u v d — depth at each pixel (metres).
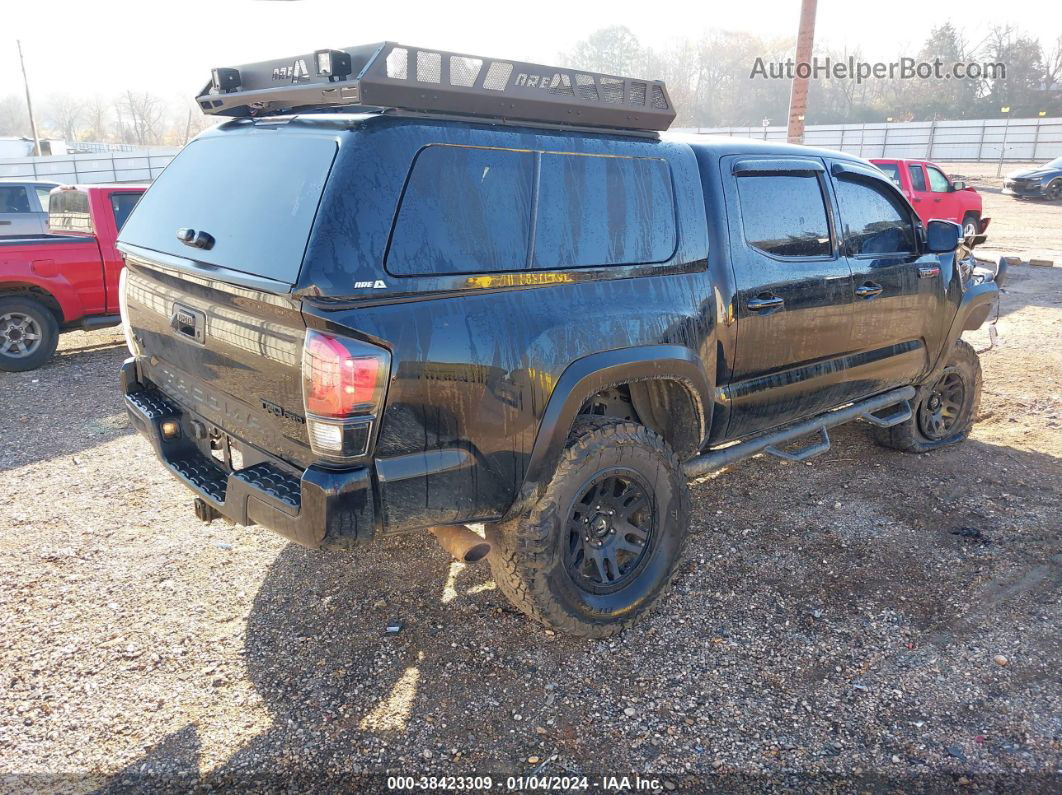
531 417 2.63
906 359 4.45
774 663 2.97
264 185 2.58
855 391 4.20
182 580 3.51
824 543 3.91
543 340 2.64
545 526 2.77
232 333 2.57
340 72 2.46
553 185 2.79
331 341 2.23
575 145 2.89
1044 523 4.09
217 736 2.56
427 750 2.52
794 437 3.96
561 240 2.79
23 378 6.95
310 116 2.62
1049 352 7.68
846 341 3.97
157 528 4.01
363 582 3.52
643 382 3.41
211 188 2.86
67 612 3.24
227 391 2.73
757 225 3.50
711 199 3.33
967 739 2.57
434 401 2.41
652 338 2.99
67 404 6.16
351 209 2.30
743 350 3.45
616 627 3.09
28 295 7.16
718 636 3.14
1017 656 3.00
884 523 4.12
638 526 3.19
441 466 2.46
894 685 2.84
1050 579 3.55
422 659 2.98
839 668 2.94
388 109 2.47
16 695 2.73
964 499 4.41
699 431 3.35
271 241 2.40
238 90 3.08
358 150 2.36
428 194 2.46
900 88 75.56
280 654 3.00
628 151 3.07
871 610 3.32
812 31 18.02
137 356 3.39
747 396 3.53
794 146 3.89
